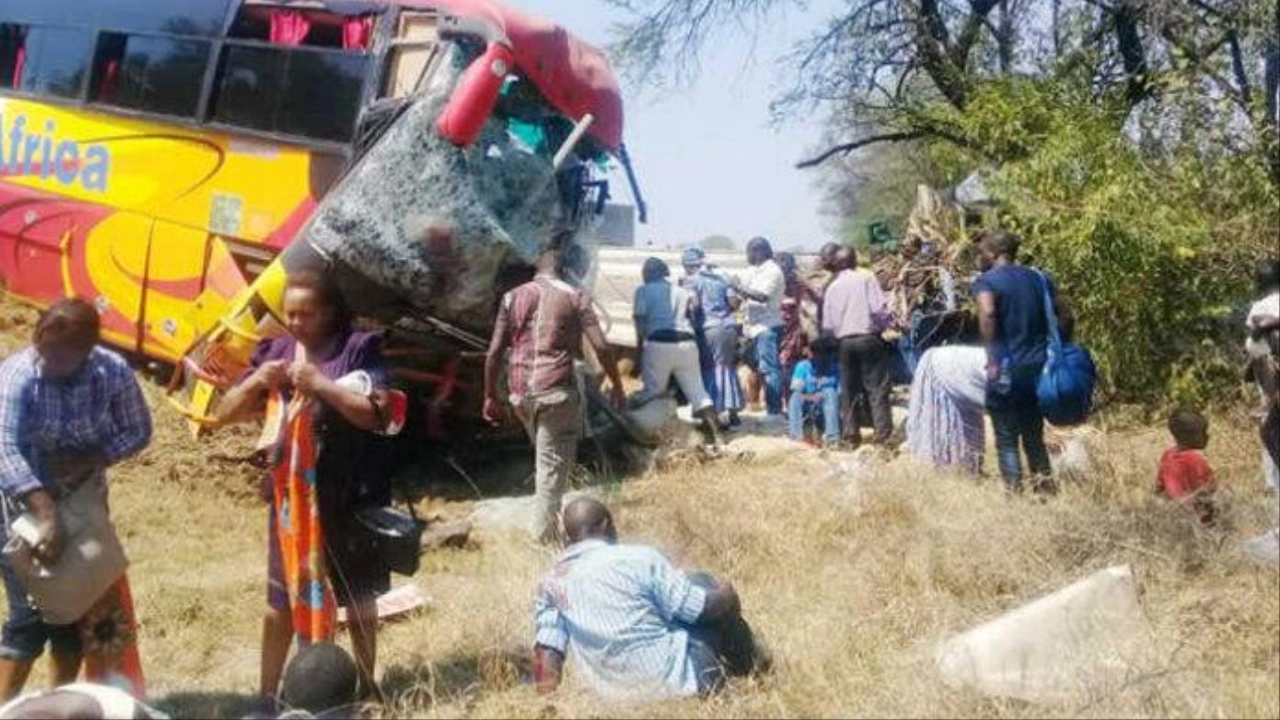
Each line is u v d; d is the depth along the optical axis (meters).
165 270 11.05
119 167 11.41
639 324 11.88
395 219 9.80
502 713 5.77
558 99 10.48
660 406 11.69
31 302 11.87
